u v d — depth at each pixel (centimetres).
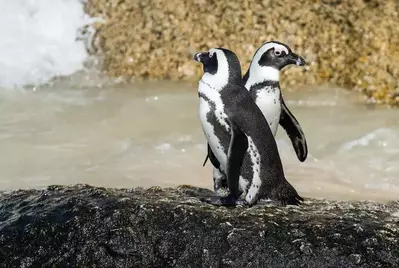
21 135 1522
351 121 1598
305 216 967
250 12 1877
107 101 1705
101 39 1891
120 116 1627
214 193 1045
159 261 938
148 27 1892
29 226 980
